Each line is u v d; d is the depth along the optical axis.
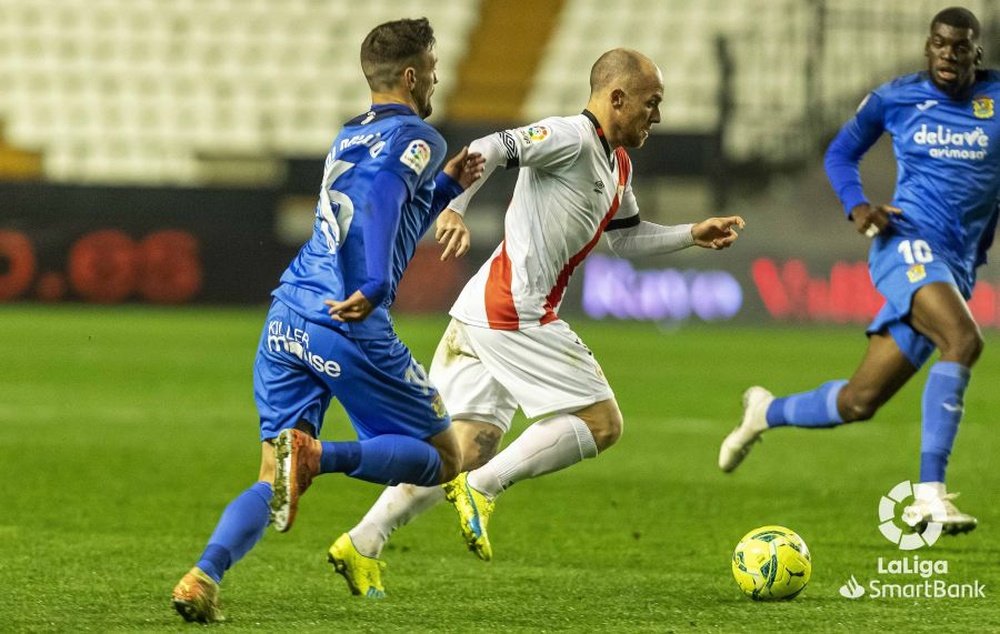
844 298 84.19
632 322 84.31
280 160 83.75
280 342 17.52
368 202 16.58
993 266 82.25
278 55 103.38
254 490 17.31
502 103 99.94
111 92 101.31
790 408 26.03
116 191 82.88
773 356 65.69
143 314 81.25
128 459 33.75
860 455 36.84
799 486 31.09
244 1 104.38
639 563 21.86
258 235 83.88
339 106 101.88
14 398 46.66
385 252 16.38
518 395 20.55
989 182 23.64
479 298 20.72
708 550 23.16
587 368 20.59
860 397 24.64
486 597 18.80
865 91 92.06
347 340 17.03
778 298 84.31
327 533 24.41
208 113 100.94
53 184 82.19
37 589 18.92
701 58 102.56
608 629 16.59
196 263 83.62
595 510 27.56
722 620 17.16
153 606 17.78
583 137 20.19
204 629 16.34
